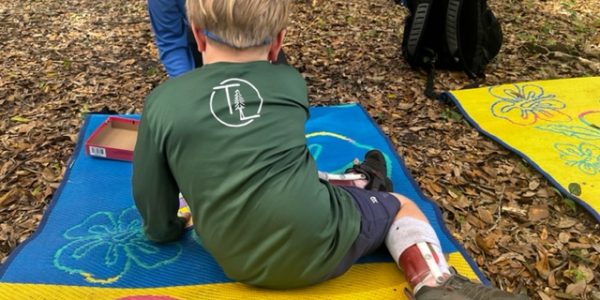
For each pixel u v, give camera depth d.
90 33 4.76
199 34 1.67
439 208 2.45
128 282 1.90
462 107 3.37
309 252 1.68
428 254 1.81
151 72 3.98
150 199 1.81
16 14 5.22
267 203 1.60
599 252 2.24
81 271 1.94
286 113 1.66
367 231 1.84
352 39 4.61
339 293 1.85
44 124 3.24
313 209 1.64
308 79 3.89
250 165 1.59
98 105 3.50
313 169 1.70
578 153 2.86
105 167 2.63
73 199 2.39
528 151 2.88
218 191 1.62
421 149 3.00
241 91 1.62
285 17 1.66
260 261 1.71
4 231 2.34
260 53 1.68
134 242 2.11
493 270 2.16
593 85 3.65
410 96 3.63
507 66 4.10
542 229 2.38
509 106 3.38
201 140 1.60
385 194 1.99
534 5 5.40
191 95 1.61
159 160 1.70
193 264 1.99
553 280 2.11
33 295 1.81
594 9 5.38
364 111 3.28
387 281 1.93
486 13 3.80
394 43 4.51
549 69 4.03
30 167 2.79
